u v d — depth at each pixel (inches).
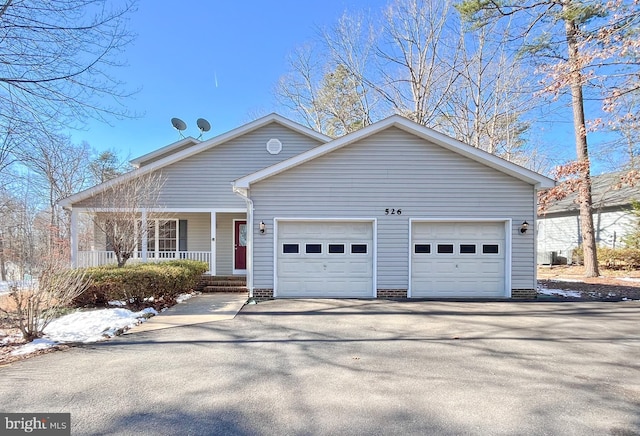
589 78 445.1
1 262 325.4
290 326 267.0
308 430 119.6
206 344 221.3
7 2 237.8
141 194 445.1
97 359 192.7
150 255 519.5
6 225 434.3
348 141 388.5
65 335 239.6
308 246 398.3
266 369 177.3
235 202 499.5
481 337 235.9
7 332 248.2
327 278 397.4
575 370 175.5
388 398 144.0
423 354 201.2
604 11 439.2
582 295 406.6
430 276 398.3
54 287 245.6
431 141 395.5
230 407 136.5
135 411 133.3
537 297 391.5
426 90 807.1
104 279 322.7
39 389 152.8
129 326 265.9
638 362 187.0
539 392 149.8
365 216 395.5
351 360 191.0
